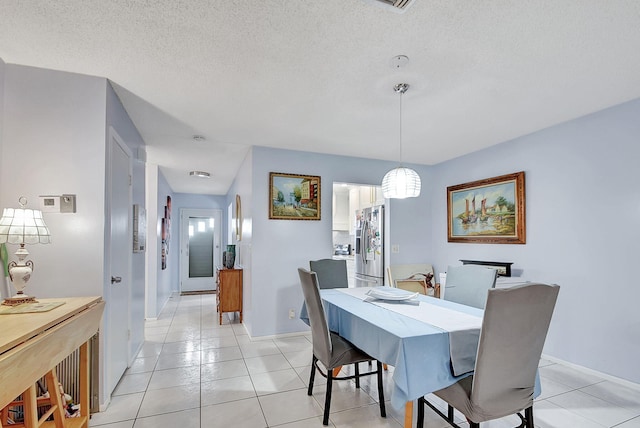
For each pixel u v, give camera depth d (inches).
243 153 167.2
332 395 96.8
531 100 102.9
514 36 70.0
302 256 159.3
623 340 103.3
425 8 61.6
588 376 109.6
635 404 91.1
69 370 81.7
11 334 51.0
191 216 296.2
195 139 142.9
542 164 130.0
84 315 70.4
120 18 64.1
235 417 84.7
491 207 151.5
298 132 134.3
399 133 135.3
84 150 85.4
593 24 65.7
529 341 61.0
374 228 191.6
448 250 178.1
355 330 81.6
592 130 113.4
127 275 113.0
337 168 169.9
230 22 65.7
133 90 95.7
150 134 135.7
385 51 76.2
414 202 187.3
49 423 73.6
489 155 154.6
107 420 82.5
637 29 67.1
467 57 78.5
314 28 67.8
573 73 85.9
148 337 152.6
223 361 123.0
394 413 87.4
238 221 203.2
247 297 163.5
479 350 58.7
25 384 50.1
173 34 69.5
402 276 159.3
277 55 77.9
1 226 68.9
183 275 289.9
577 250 116.9
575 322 116.3
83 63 81.1
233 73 86.4
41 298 81.0
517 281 133.9
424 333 65.9
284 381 106.0
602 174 110.3
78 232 84.0
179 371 113.4
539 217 130.3
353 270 240.1
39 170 82.7
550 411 87.5
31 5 60.1
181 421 82.6
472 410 60.1
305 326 158.4
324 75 87.5
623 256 104.2
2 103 81.1
